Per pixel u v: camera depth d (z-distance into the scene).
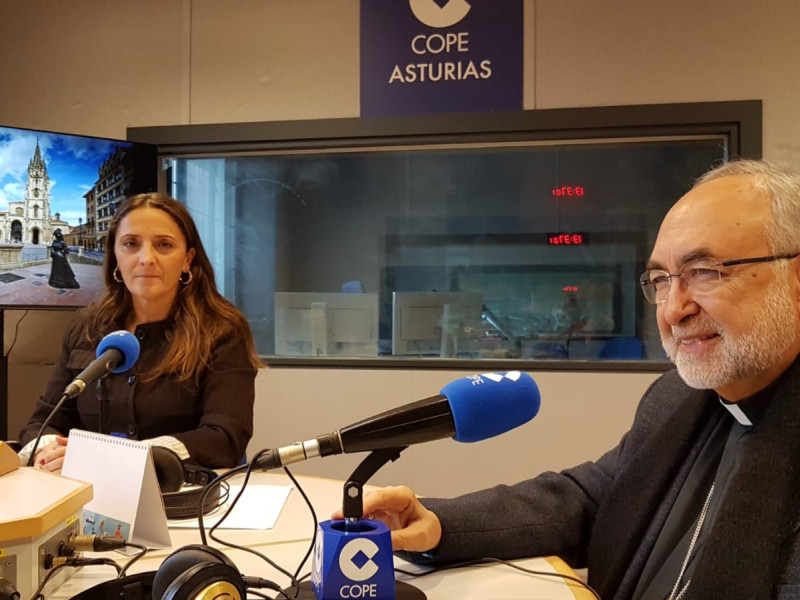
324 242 3.28
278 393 3.11
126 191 2.96
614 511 1.08
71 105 3.20
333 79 3.03
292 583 0.88
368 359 3.11
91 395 1.80
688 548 0.97
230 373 1.82
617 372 2.91
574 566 1.15
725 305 0.88
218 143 3.12
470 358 3.08
